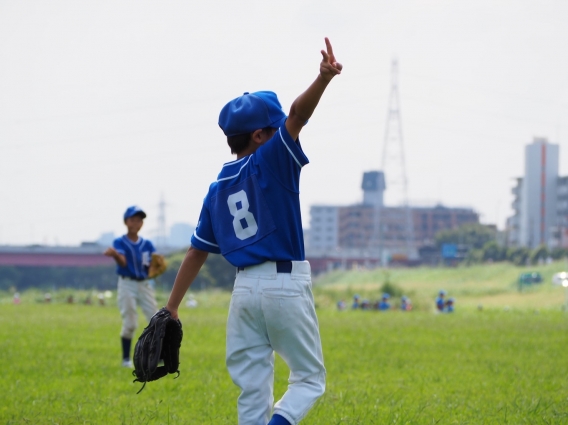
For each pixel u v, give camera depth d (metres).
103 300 52.47
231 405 11.82
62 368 15.84
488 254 159.75
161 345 7.62
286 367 16.34
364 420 10.45
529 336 25.19
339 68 6.87
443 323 32.09
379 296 62.38
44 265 136.25
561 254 146.62
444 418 10.81
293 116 7.15
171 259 97.75
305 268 7.40
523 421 10.65
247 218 7.38
